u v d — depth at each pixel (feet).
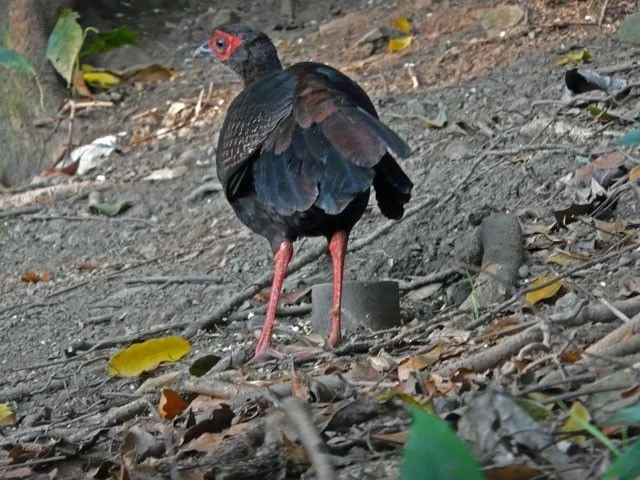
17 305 37.70
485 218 33.91
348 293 30.55
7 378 33.06
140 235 41.96
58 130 51.65
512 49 45.39
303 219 28.96
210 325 33.58
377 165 27.81
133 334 33.78
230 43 34.01
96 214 44.14
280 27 54.85
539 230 33.27
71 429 27.53
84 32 52.01
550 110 39.42
